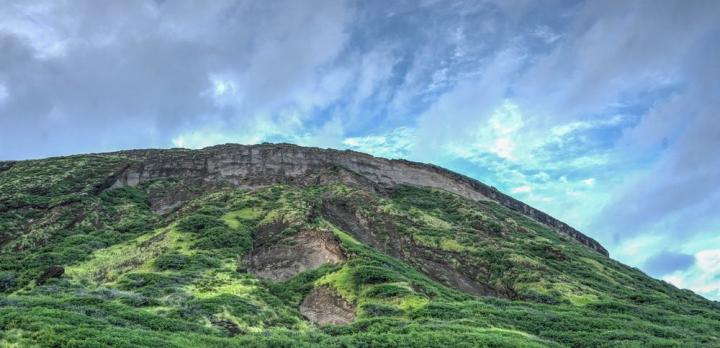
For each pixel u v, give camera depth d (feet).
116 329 137.28
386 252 323.57
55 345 116.06
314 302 225.76
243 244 283.59
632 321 216.33
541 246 355.56
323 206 377.09
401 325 187.42
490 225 393.09
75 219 343.87
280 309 206.18
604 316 224.94
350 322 210.18
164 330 155.94
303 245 280.72
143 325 157.07
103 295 191.52
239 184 449.89
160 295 199.72
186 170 472.03
